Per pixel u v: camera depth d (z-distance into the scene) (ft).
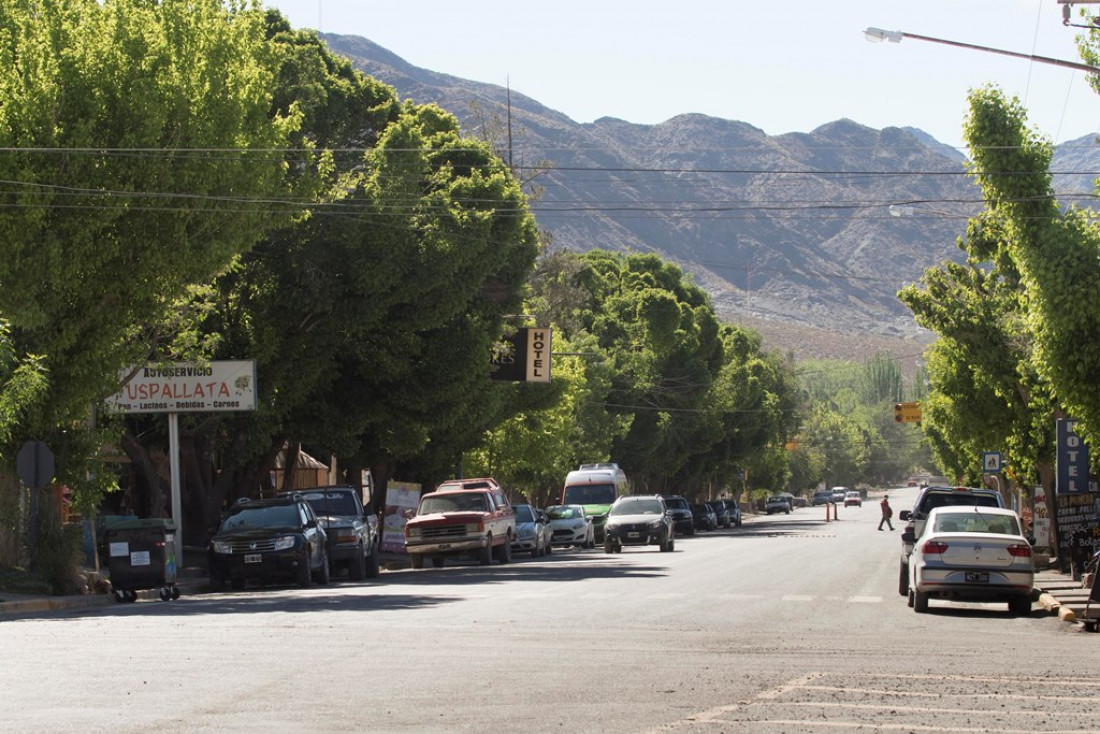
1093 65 95.86
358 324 168.86
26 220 106.01
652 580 121.70
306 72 183.93
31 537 112.47
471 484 173.68
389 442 188.65
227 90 118.83
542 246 297.74
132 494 202.59
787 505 568.82
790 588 111.55
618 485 261.85
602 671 53.26
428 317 176.04
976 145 98.89
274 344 166.09
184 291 130.21
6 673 52.03
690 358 382.83
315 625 74.64
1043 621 86.84
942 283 142.31
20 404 110.63
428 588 114.52
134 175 111.65
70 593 111.55
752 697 46.11
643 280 384.06
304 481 254.27
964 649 64.59
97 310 117.60
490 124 295.28
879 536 261.03
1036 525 156.97
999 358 137.69
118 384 124.36
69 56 108.06
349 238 164.04
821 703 44.78
